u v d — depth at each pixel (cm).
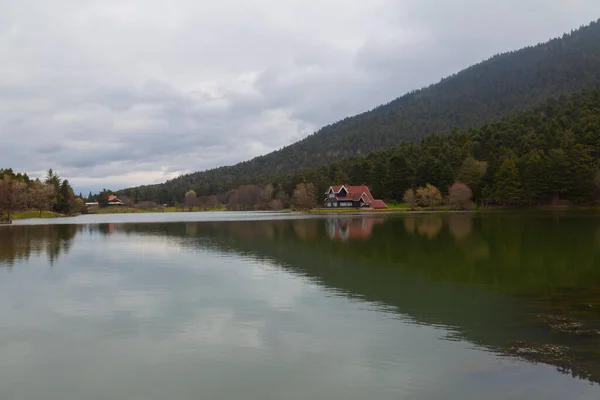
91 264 3384
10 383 1299
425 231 5678
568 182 10500
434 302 2116
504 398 1146
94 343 1606
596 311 1911
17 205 13800
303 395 1196
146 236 5841
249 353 1493
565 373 1278
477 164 12675
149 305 2117
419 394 1185
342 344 1563
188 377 1318
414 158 16238
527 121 17112
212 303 2139
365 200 14825
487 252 3712
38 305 2136
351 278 2716
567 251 3675
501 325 1741
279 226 7238
